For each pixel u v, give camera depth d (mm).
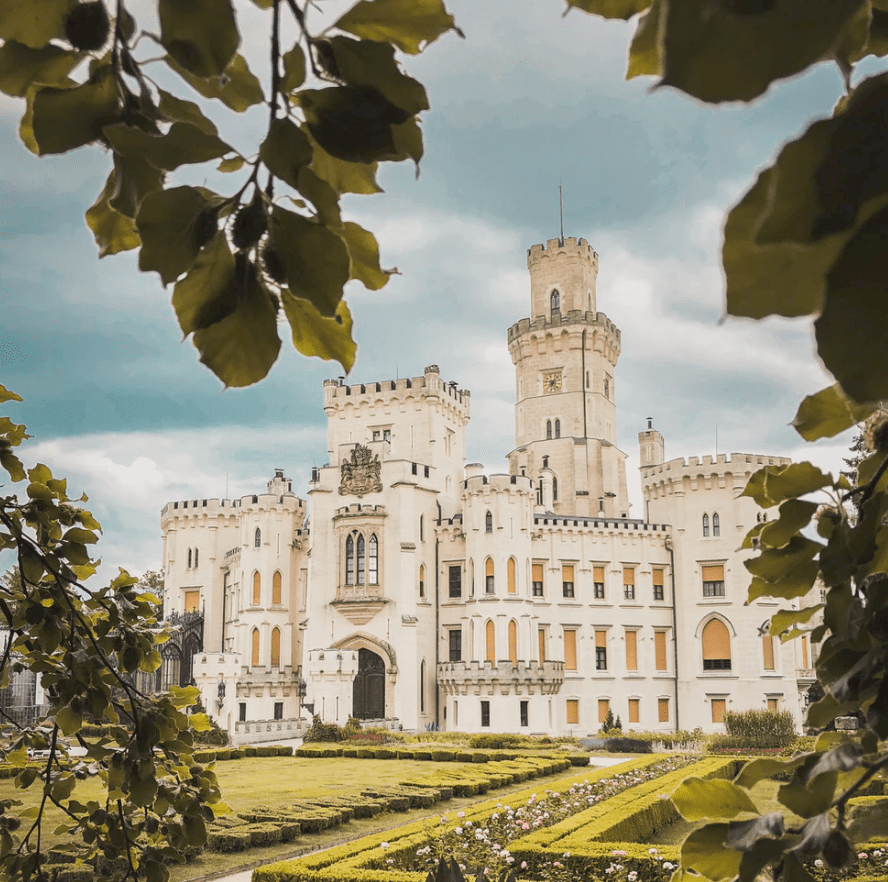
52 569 4664
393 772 37219
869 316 995
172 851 5133
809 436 2232
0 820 5309
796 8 962
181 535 81688
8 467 4855
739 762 34938
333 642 65375
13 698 45625
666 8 976
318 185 1585
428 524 68312
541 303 85375
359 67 1578
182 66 1502
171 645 73750
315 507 68312
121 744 4848
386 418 72625
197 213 1575
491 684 61531
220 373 1721
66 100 1604
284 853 20422
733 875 2088
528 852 16016
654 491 72812
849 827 1926
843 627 2021
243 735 53125
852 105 1017
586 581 68188
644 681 67625
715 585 67750
